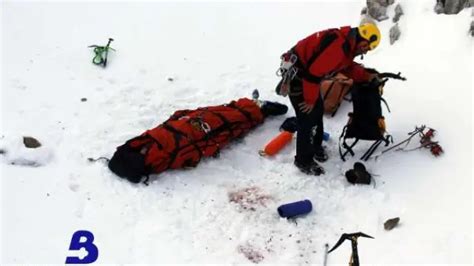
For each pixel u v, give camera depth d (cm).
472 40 576
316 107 480
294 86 473
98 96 579
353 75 494
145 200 470
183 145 493
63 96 575
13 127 525
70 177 484
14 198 461
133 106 571
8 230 436
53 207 457
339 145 525
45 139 518
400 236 445
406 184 491
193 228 450
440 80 567
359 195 485
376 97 498
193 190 484
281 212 461
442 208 466
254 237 448
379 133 502
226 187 491
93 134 530
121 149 489
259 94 597
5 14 697
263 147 538
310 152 498
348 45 446
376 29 446
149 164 483
